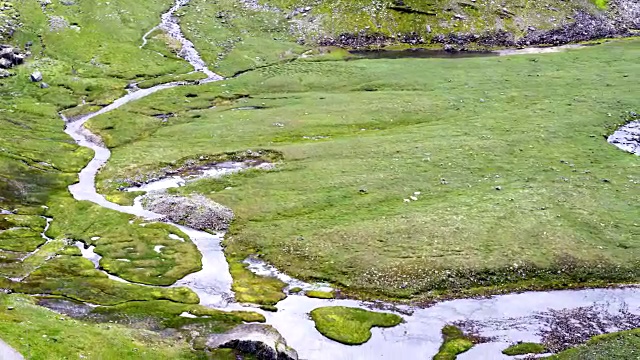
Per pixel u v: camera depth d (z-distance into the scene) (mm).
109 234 69125
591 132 89375
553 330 53062
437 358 49719
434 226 66625
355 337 52219
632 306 56156
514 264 61281
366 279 60000
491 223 67125
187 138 92562
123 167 84125
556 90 104562
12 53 114312
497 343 51469
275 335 51438
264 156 84938
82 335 49250
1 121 95125
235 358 49000
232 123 96625
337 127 94375
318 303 57156
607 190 74125
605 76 109000
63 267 62781
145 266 63188
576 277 60250
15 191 77938
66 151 90250
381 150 85000
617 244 64125
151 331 52219
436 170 79250
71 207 75125
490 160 81750
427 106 99938
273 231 67625
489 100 101812
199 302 57281
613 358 49438
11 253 65312
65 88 110062
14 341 45531
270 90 110375
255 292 58688
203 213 71812
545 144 86062
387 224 67312
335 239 65375
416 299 57625
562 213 69312
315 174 79062
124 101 107125
